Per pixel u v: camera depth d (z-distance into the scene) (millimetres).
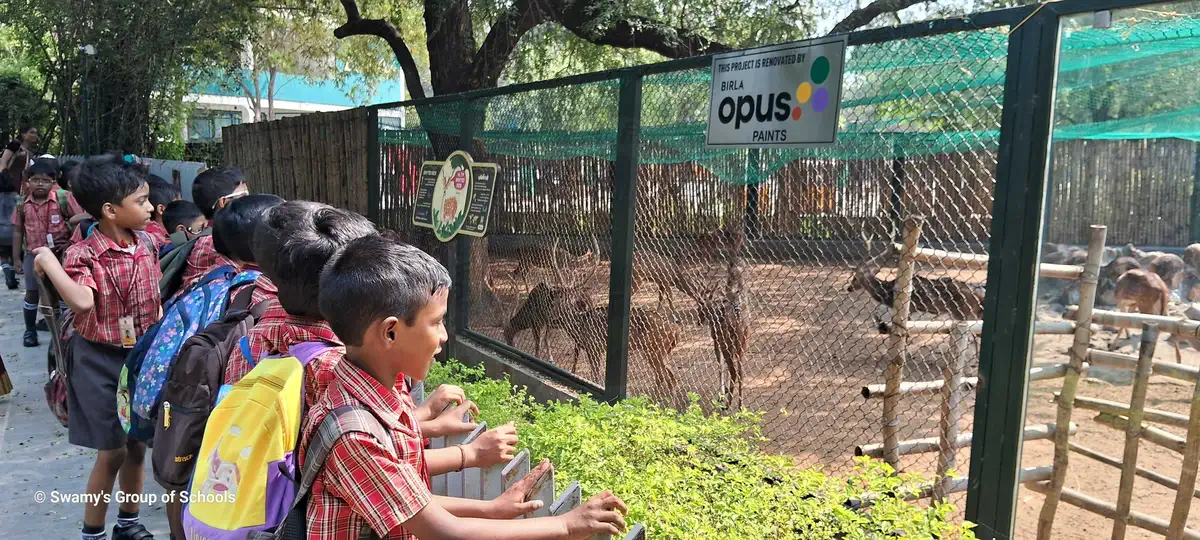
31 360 6914
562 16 10203
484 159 5617
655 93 4117
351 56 19484
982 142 2799
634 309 4691
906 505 2736
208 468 1686
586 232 4859
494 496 2170
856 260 3941
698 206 4625
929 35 2805
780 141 3328
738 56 3521
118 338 3418
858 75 3104
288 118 8969
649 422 3367
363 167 7305
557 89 4871
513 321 5539
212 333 2486
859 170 3775
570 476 2875
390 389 1688
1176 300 2619
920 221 3225
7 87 19359
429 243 6348
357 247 1670
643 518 2523
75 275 3281
